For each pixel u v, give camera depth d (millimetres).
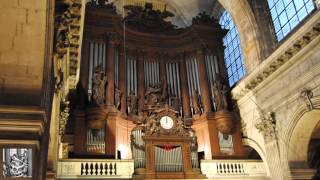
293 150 13438
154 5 21094
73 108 15047
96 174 13305
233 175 14922
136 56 18203
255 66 15703
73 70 12086
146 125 15086
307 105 12391
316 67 12039
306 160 13555
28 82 5809
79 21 9203
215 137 16141
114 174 13523
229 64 19016
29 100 5719
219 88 17172
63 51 8289
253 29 16156
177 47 18953
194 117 16953
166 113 15523
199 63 18188
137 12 19500
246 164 15312
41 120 5477
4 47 5859
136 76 17656
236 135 16391
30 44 5930
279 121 14039
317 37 11852
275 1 15852
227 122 16281
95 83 15516
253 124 15758
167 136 14969
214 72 18094
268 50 15367
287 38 13883
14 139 5277
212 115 16609
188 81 18172
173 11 21672
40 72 5879
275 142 14086
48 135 6227
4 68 5789
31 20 5969
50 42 6066
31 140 5344
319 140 15711
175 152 14766
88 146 14516
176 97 17547
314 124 13211
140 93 17141
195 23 18922
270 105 14594
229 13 18281
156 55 18609
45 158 5941
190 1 21344
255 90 15539
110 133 14805
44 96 5832
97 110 14734
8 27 5914
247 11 16406
